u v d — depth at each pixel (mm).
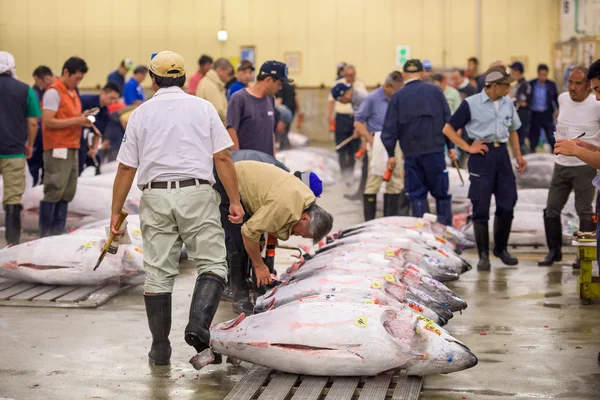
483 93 8109
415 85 9102
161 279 4961
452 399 4484
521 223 9273
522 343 5559
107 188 10156
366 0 24016
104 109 12336
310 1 24188
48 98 9102
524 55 23344
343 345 4531
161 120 4844
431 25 23781
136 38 24562
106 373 4906
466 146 8141
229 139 4957
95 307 6504
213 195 4926
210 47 24469
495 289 7266
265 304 5516
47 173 9258
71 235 7289
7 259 6973
